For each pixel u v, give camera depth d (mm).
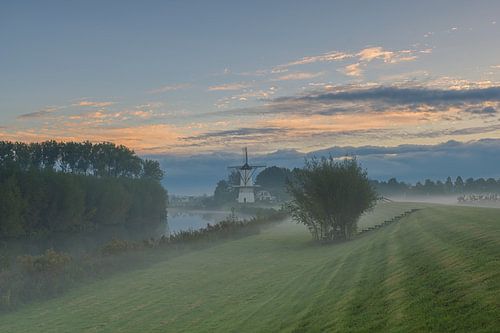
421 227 33906
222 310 21141
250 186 162750
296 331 14805
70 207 94875
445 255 19906
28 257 31516
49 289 28031
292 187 50281
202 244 49469
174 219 144125
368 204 48094
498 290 13148
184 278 31141
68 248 74000
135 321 21047
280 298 21125
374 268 22078
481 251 18781
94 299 26359
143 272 34375
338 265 26453
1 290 26719
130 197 114938
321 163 48875
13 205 81188
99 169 158250
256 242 52094
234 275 31016
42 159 154000
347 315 14906
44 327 21344
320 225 49844
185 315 21156
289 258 38031
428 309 13250
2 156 142375
